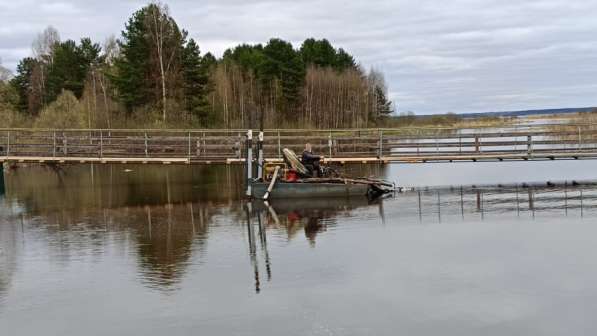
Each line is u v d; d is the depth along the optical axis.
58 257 14.98
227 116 64.50
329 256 14.48
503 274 12.82
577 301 11.20
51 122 48.66
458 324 10.29
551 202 21.61
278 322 10.46
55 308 11.40
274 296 11.72
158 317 10.81
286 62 78.06
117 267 13.95
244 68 79.56
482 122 115.44
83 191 27.69
